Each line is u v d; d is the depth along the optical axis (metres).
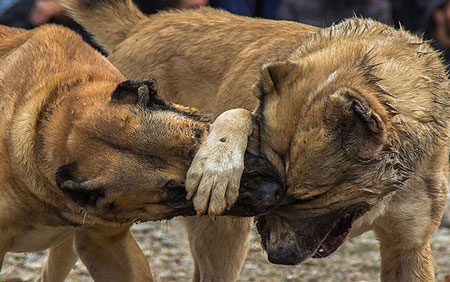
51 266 15.67
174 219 15.98
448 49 23.61
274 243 12.30
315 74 12.46
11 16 23.36
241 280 17.77
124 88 11.62
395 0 23.44
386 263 14.60
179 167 11.16
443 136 13.37
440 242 20.17
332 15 22.78
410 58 12.98
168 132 11.25
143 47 16.55
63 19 22.00
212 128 11.79
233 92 15.15
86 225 12.86
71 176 11.44
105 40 17.27
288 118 12.03
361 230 14.41
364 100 11.51
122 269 13.48
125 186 11.20
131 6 17.33
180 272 18.28
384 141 11.47
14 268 18.17
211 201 11.16
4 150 12.59
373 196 11.99
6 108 12.88
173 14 17.05
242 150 11.65
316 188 11.73
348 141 11.55
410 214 13.91
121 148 11.30
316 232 12.17
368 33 13.50
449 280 16.31
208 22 16.38
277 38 15.32
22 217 12.75
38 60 13.28
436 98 13.02
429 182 13.94
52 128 12.20
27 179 12.41
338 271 18.39
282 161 11.92
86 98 12.24
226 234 15.18
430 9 23.23
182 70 16.12
